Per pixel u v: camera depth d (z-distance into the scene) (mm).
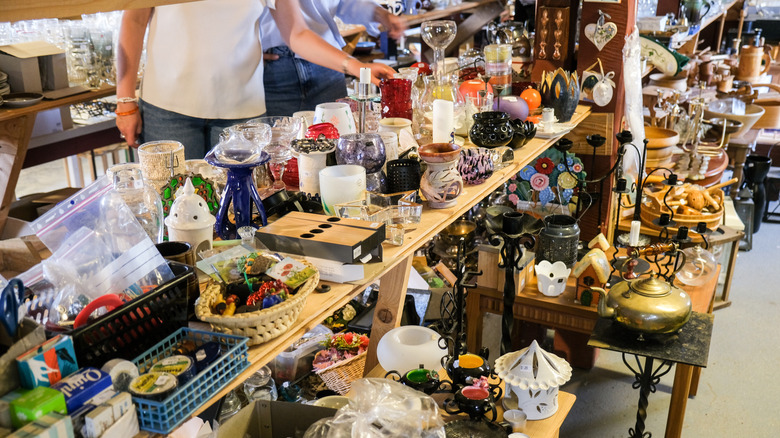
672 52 3926
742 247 4590
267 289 1270
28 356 993
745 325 3643
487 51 2818
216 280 1320
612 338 2199
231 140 1599
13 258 1757
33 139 3314
